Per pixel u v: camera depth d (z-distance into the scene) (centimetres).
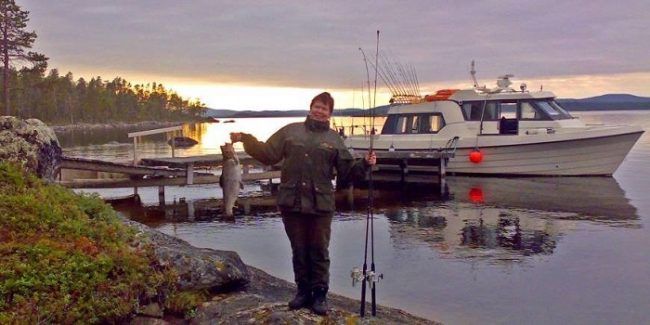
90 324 521
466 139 2398
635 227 1411
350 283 970
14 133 831
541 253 1167
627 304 862
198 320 573
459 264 1089
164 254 625
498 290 930
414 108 2541
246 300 612
